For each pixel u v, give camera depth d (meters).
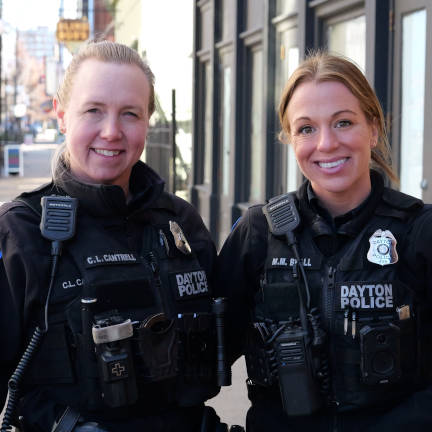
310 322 1.98
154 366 1.90
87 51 2.01
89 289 1.89
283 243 2.08
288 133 2.11
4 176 21.75
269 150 6.93
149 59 13.91
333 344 1.96
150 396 1.92
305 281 2.01
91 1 27.73
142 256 2.04
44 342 1.87
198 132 10.04
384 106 4.82
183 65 10.91
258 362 2.04
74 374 1.87
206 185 9.84
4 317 1.87
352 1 5.21
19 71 59.50
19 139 45.41
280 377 1.96
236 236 2.20
